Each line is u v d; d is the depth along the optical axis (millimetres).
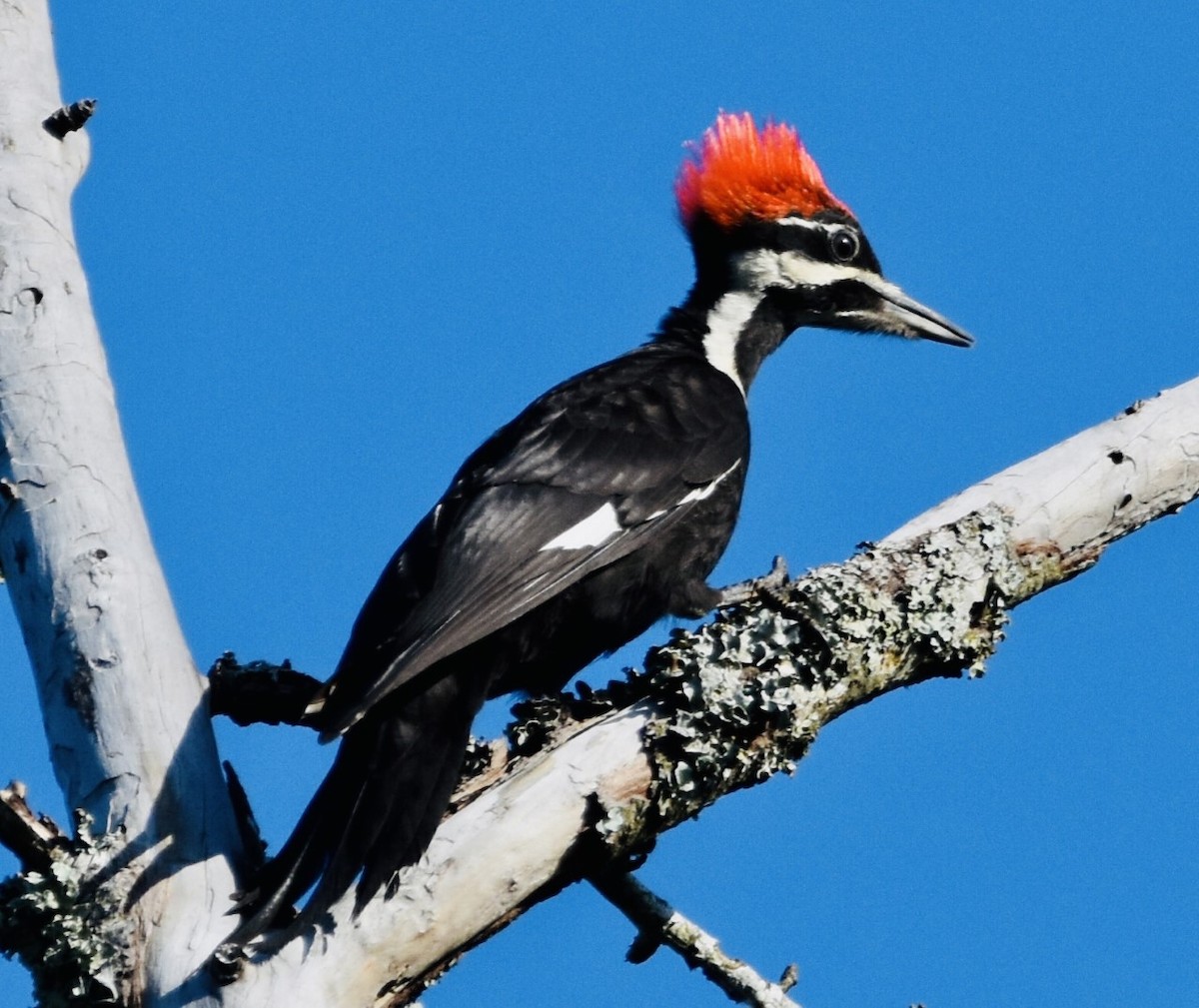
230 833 8656
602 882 9750
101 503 9484
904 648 10039
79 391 9844
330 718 9016
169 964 8039
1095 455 10656
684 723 9266
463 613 10148
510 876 8656
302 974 8062
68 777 8852
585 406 12242
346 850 8445
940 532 10344
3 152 10664
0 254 10258
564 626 11633
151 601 9234
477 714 9820
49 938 8188
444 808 8812
